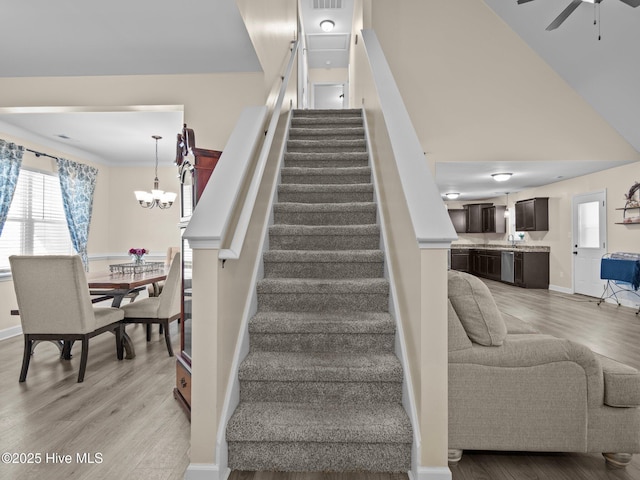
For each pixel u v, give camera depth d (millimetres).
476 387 1737
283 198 3221
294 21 5617
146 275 4250
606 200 6164
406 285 1859
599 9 3875
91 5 2322
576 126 5027
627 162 5246
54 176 5469
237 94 3457
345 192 3211
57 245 5531
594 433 1717
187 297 2373
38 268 2805
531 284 8008
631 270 5285
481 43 5027
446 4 5035
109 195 6734
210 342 1572
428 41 5031
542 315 5090
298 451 1649
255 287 2250
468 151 5035
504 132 5027
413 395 1682
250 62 3234
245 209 1896
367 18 5059
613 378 1697
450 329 1753
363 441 1615
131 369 3135
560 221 7516
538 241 8445
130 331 4613
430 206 1708
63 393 2602
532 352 1740
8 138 4668
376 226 2732
